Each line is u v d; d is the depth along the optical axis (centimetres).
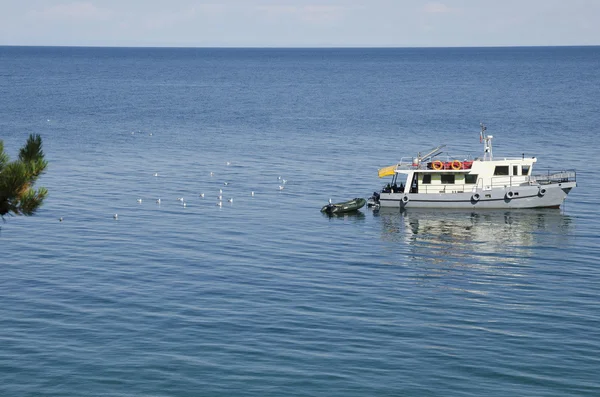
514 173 8106
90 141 12712
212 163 10644
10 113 16775
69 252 6256
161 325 4719
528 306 5119
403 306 5103
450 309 5053
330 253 6388
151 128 14525
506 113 16925
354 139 13062
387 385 3994
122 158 11012
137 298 5175
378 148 12050
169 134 13688
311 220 7562
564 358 4306
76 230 6975
